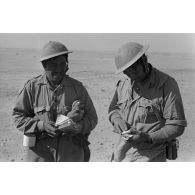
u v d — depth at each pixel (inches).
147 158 180.2
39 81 184.9
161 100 174.2
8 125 276.7
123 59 173.2
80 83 189.3
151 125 175.9
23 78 286.5
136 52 173.5
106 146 273.1
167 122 174.1
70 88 185.8
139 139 174.4
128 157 183.9
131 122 179.5
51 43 182.7
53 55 177.6
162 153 182.2
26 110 185.3
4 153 272.1
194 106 291.7
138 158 181.6
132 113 179.0
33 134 184.1
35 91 184.1
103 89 290.2
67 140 186.4
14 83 286.0
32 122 182.2
